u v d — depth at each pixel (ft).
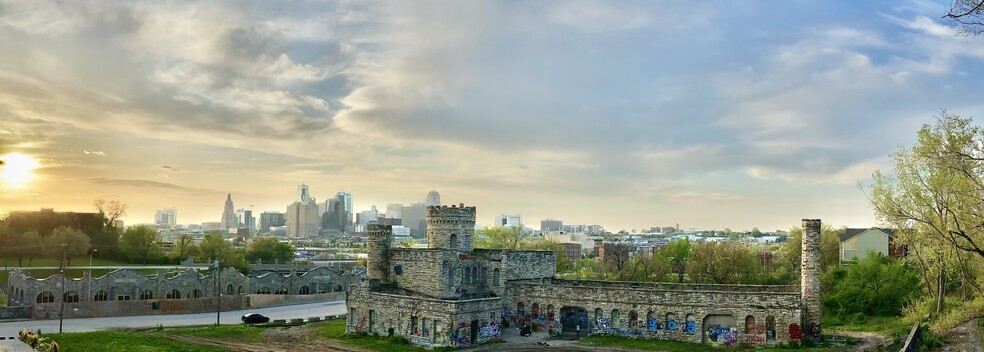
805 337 261.65
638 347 264.31
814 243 265.34
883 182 237.45
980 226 144.25
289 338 294.87
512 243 597.52
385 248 333.62
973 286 174.81
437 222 339.98
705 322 272.92
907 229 212.64
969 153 144.25
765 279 434.30
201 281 463.01
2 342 271.69
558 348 263.29
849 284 346.33
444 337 266.36
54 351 236.02
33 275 528.22
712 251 445.78
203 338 292.40
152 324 351.05
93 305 385.50
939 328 159.02
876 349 241.76
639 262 518.78
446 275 311.27
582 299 298.97
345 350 266.16
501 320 295.28
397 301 287.89
